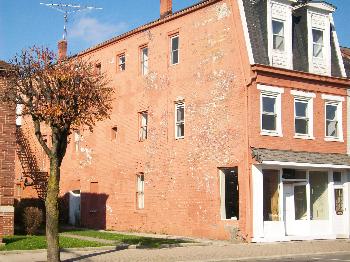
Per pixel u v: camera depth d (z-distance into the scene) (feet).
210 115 85.61
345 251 69.97
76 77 54.19
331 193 89.76
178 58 93.97
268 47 82.99
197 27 89.81
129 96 104.42
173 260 56.90
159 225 93.86
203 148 86.43
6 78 60.70
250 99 79.77
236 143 80.59
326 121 90.68
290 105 85.05
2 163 71.05
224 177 83.25
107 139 109.70
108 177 108.47
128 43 106.01
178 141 91.66
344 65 98.48
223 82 83.87
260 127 80.59
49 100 53.36
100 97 55.57
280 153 81.15
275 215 81.87
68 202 120.47
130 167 102.63
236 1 82.89
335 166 86.69
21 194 116.06
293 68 86.99
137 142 101.35
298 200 86.02
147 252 63.36
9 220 72.23
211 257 59.93
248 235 77.46
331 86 91.25
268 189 81.82
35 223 81.66
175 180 91.45
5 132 71.51
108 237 82.84
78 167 117.80
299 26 90.48
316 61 89.86
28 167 111.45
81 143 117.91
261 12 84.38
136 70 103.14
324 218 89.25
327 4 91.25
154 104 97.81
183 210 89.15
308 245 75.82
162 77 96.37
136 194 100.94
